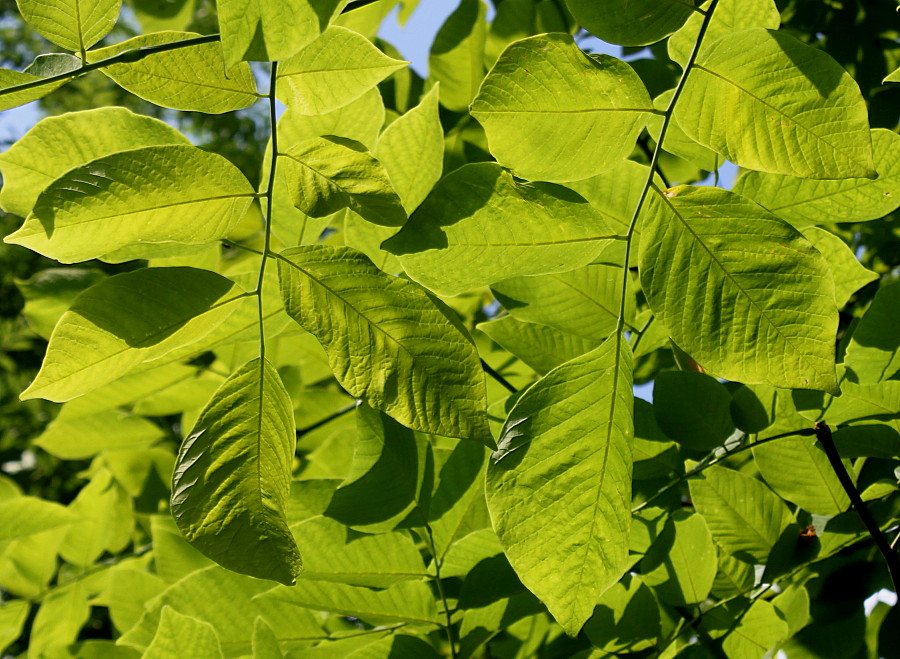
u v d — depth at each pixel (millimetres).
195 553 1091
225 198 689
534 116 688
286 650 882
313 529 825
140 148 675
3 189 736
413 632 870
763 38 682
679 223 692
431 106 795
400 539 834
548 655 909
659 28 688
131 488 1273
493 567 833
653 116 694
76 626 1312
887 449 836
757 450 855
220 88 702
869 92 1084
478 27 1087
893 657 908
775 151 692
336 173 695
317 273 697
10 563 1275
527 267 711
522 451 694
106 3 693
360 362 695
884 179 771
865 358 803
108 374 713
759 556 864
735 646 857
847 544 861
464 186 700
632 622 858
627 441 698
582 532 695
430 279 712
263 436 698
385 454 818
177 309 708
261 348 700
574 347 886
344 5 633
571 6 683
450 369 695
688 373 835
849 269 807
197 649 814
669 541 855
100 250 688
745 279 688
